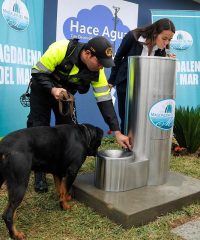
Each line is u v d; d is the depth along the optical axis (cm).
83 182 341
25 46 472
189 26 637
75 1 532
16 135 261
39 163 273
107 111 332
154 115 328
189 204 324
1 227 275
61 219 292
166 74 323
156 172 339
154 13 620
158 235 272
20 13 459
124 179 319
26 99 397
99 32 564
